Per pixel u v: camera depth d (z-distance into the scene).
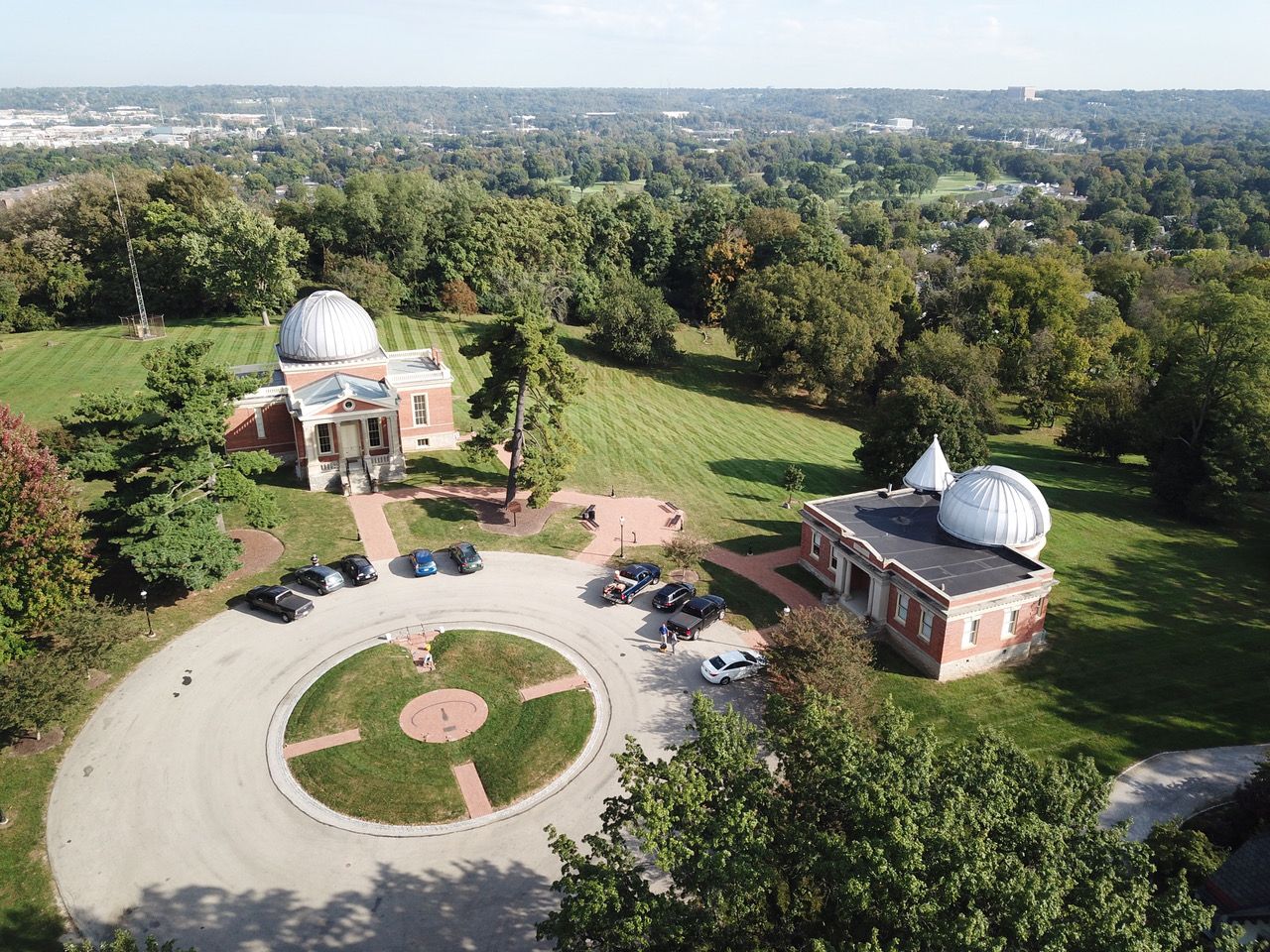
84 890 32.16
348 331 70.00
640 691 44.78
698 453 82.06
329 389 66.31
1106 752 42.31
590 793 37.91
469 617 50.66
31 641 41.81
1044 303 108.88
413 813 36.50
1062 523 71.69
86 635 38.97
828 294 102.38
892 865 21.88
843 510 58.50
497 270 117.69
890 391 92.38
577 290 122.88
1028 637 50.34
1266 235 187.62
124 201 109.69
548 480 59.28
